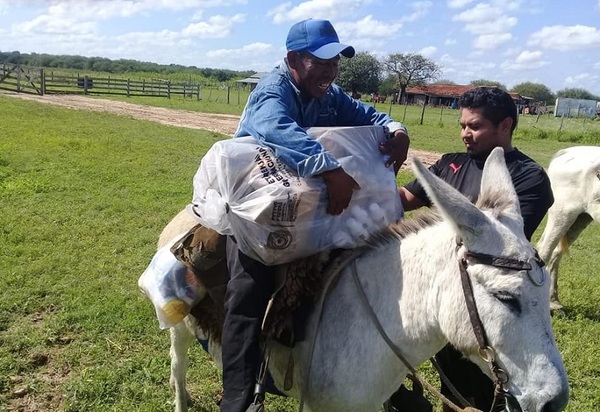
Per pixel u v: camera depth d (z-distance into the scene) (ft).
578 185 22.65
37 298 20.33
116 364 16.55
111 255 25.09
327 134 9.43
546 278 7.66
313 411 9.75
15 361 16.31
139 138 61.67
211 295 10.34
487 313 7.53
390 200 9.91
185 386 14.43
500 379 7.64
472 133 10.56
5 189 34.81
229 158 8.98
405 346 8.78
